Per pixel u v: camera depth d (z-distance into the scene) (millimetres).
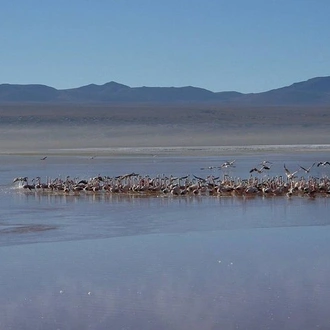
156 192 34500
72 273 17969
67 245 21422
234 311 14953
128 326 14133
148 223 25438
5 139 101438
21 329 14055
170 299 15781
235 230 23875
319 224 25016
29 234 23297
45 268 18500
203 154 67938
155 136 106812
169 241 21953
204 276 17656
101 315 14781
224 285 16828
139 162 57500
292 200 31672
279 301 15586
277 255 19891
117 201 31953
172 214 27609
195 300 15711
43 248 20969
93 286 16828
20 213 28328
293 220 25891
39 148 85750
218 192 33781
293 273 17906
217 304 15398
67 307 15258
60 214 27938
